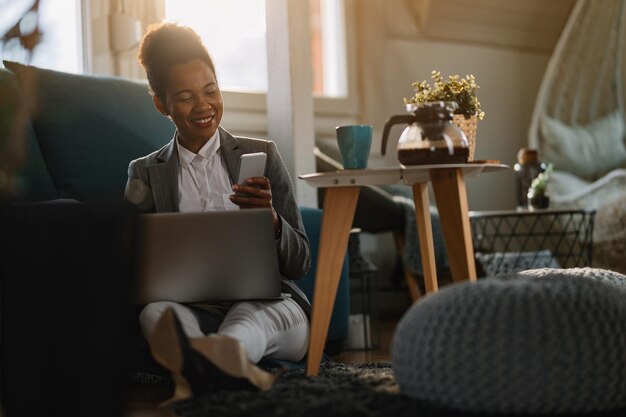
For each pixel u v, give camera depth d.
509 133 5.17
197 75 2.16
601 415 1.47
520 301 1.44
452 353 1.45
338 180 2.04
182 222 1.95
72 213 1.52
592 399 1.43
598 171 4.93
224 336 1.71
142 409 1.81
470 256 1.98
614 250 4.22
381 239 4.53
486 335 1.43
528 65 5.29
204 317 2.03
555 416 1.45
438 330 1.47
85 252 1.51
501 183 5.12
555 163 4.86
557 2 5.18
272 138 3.47
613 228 4.22
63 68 3.35
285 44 3.39
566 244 4.43
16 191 2.07
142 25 3.44
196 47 2.19
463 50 5.00
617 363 1.44
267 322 1.99
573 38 4.98
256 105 4.13
